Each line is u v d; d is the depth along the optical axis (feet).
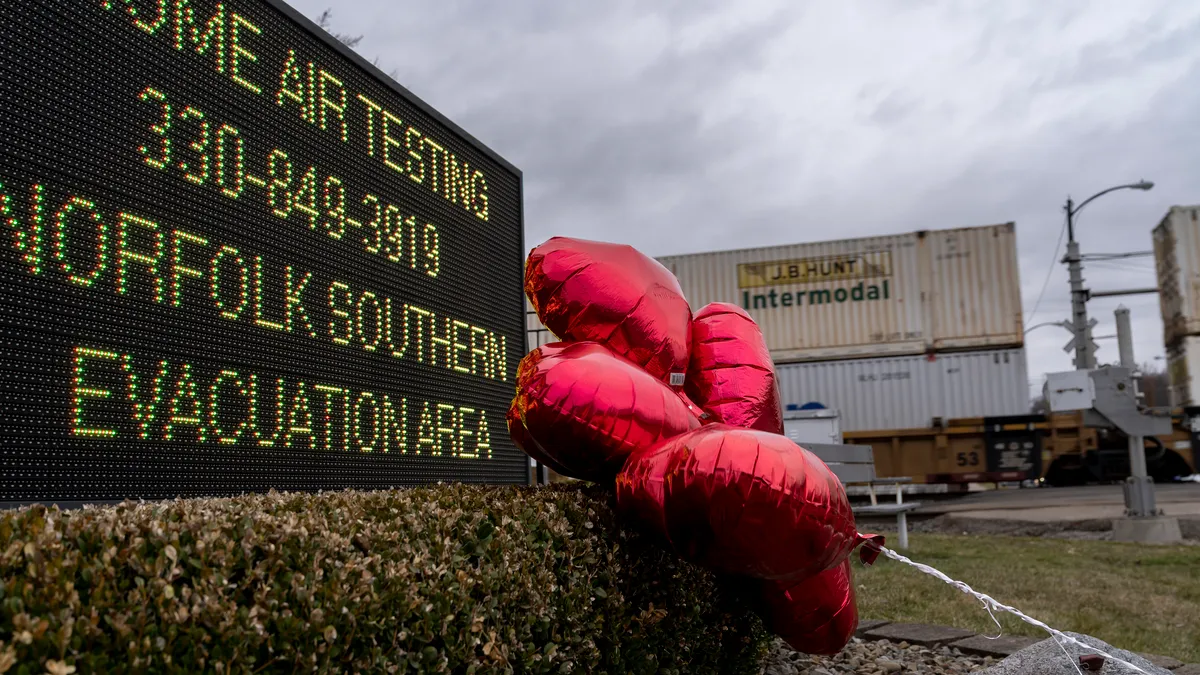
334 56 13.97
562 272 11.18
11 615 4.67
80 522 5.94
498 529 8.53
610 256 11.38
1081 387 38.63
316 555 6.47
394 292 15.19
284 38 12.87
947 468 68.80
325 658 6.13
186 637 5.39
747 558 9.04
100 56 9.92
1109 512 49.29
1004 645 15.93
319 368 13.14
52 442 9.16
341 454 13.51
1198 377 76.89
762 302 75.46
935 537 40.19
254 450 11.78
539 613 8.55
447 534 8.13
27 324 8.98
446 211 17.04
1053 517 48.42
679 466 9.04
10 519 5.73
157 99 10.62
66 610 4.85
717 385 12.20
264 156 12.32
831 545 9.07
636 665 10.21
